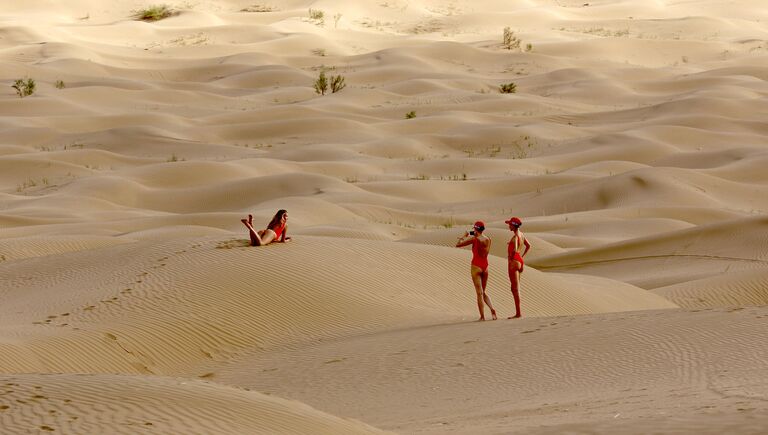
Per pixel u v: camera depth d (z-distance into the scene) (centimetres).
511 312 3703
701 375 2211
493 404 2214
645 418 1655
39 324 3150
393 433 1756
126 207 8762
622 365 2414
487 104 15450
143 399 1633
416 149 12119
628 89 17200
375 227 6856
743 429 1439
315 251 3819
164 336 3092
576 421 1741
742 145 12250
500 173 10775
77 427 1457
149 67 19300
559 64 19750
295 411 1703
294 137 13100
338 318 3338
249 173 10094
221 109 15362
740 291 4806
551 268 6141
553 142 12600
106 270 3747
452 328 3077
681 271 5697
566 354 2578
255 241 3816
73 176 10019
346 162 10919
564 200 8956
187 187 9700
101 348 2939
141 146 12000
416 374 2602
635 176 9281
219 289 3428
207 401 1662
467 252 4231
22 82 15662
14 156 10581
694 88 17262
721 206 8781
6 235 6412
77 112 14625
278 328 3269
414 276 3803
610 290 4481
